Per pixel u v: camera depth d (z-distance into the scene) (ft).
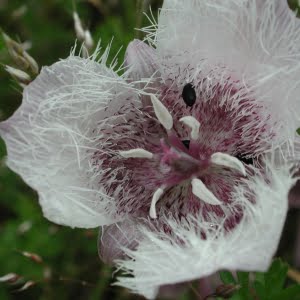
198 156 0.18
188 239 0.15
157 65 0.17
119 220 0.16
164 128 0.18
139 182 0.18
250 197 0.16
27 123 0.15
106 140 0.17
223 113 0.18
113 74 0.17
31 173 0.15
